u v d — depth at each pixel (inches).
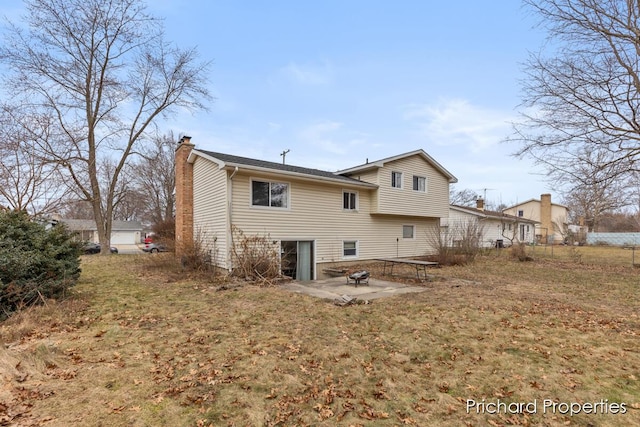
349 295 312.0
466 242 668.7
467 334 201.9
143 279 402.0
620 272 510.9
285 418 111.7
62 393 123.0
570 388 135.0
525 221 1321.4
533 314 249.1
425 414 115.6
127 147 880.9
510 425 109.9
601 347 181.0
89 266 542.3
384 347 179.3
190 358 159.9
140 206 1688.0
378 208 583.8
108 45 792.3
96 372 142.1
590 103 408.8
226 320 226.7
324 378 141.9
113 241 1726.1
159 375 140.9
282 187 474.6
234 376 141.6
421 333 203.2
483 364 158.6
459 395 129.2
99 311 243.6
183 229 526.6
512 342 188.1
